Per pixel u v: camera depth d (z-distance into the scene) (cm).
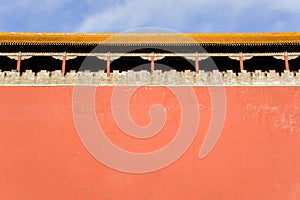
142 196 2319
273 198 2308
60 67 2942
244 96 2550
